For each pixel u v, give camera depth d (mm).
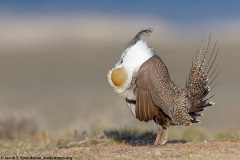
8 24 60781
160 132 11234
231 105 26281
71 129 16203
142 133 13531
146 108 10906
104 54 44812
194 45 47594
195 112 11406
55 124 20828
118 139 13008
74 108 25281
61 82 34969
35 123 16750
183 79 32969
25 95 30391
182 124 11125
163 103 10828
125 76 10922
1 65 40500
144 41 11039
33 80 35688
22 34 55156
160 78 10844
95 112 20406
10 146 13641
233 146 11117
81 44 49625
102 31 57469
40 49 47125
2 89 32438
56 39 52344
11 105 26547
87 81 35312
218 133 13812
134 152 10742
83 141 13000
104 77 36750
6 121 16188
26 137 15805
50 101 28219
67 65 40938
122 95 11094
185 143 11531
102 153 10898
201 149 10812
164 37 53688
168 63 39312
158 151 10578
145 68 10820
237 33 54750
